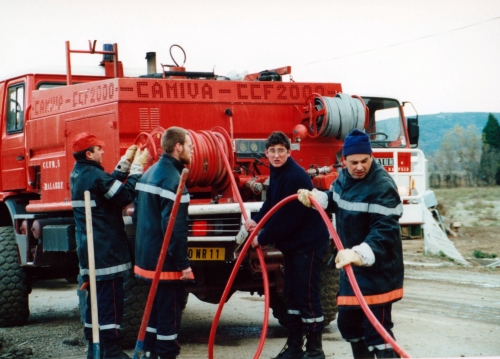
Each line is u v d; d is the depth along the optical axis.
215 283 7.04
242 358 6.61
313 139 7.84
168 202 5.46
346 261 4.26
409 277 11.78
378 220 4.71
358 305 4.78
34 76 9.22
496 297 9.78
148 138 6.71
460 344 7.01
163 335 5.57
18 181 9.13
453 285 10.88
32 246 8.41
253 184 6.82
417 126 13.72
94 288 5.06
